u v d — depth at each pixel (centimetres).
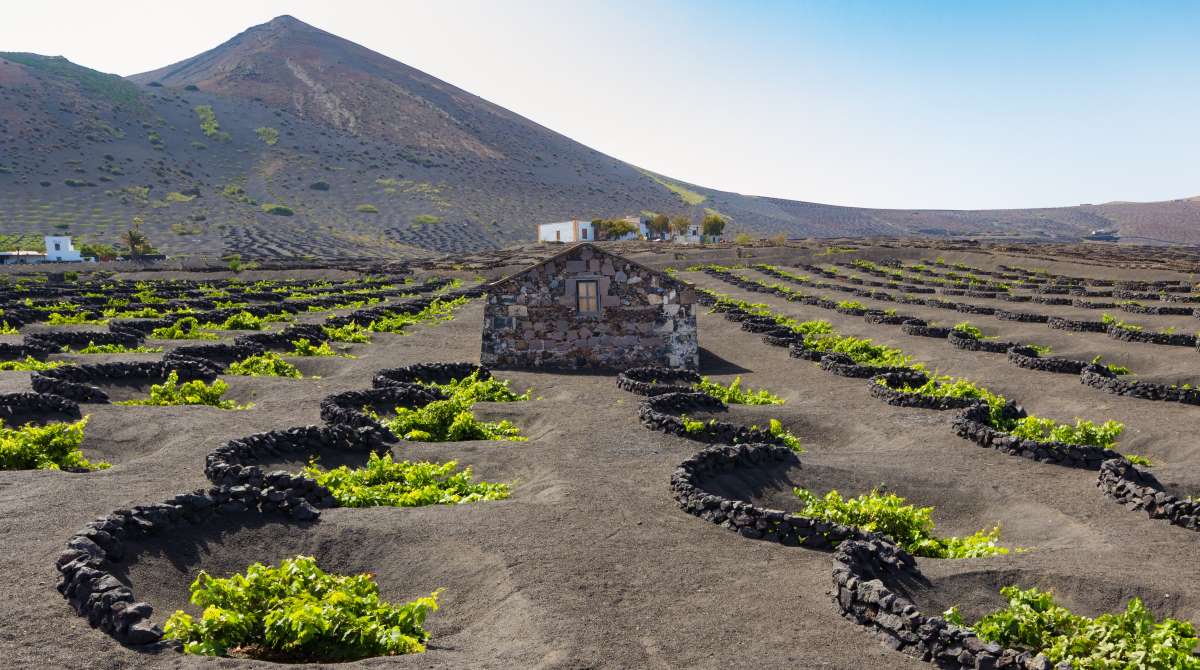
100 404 2206
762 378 3288
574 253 3416
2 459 1647
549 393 2883
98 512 1369
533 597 1109
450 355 3672
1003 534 1617
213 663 874
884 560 1255
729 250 10025
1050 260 8538
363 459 1878
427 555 1286
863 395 2836
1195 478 1834
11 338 3331
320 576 1060
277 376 2839
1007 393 3008
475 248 15825
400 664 895
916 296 6059
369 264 9931
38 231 12506
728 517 1488
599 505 1559
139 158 17638
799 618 1097
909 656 1005
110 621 939
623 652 968
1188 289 6250
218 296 5559
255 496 1359
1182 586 1240
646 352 3453
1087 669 936
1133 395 2802
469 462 1905
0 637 905
